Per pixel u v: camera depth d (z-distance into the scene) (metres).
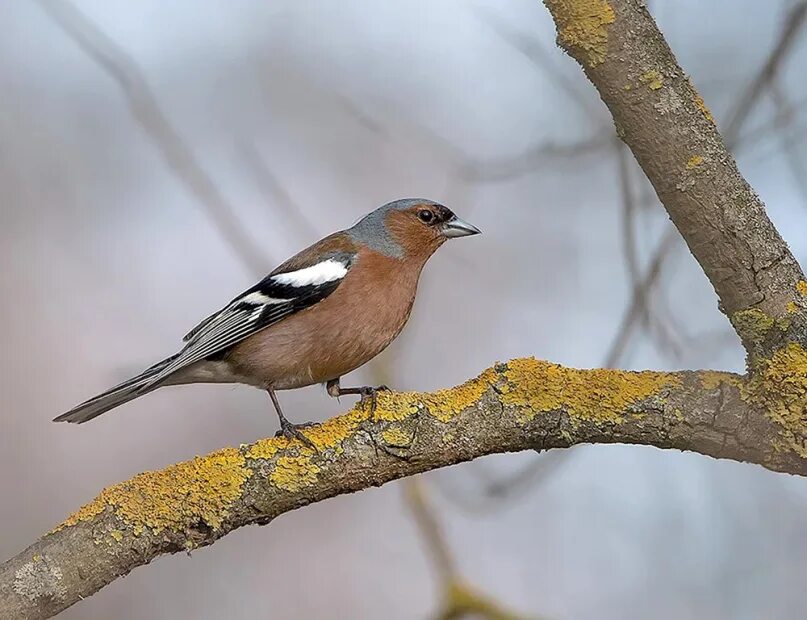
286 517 15.92
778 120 10.91
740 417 6.67
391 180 17.08
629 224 10.74
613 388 6.92
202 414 17.00
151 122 12.20
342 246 10.99
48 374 16.89
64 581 6.76
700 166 6.57
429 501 11.52
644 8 6.64
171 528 6.95
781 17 10.88
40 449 16.47
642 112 6.59
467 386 7.20
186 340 11.13
